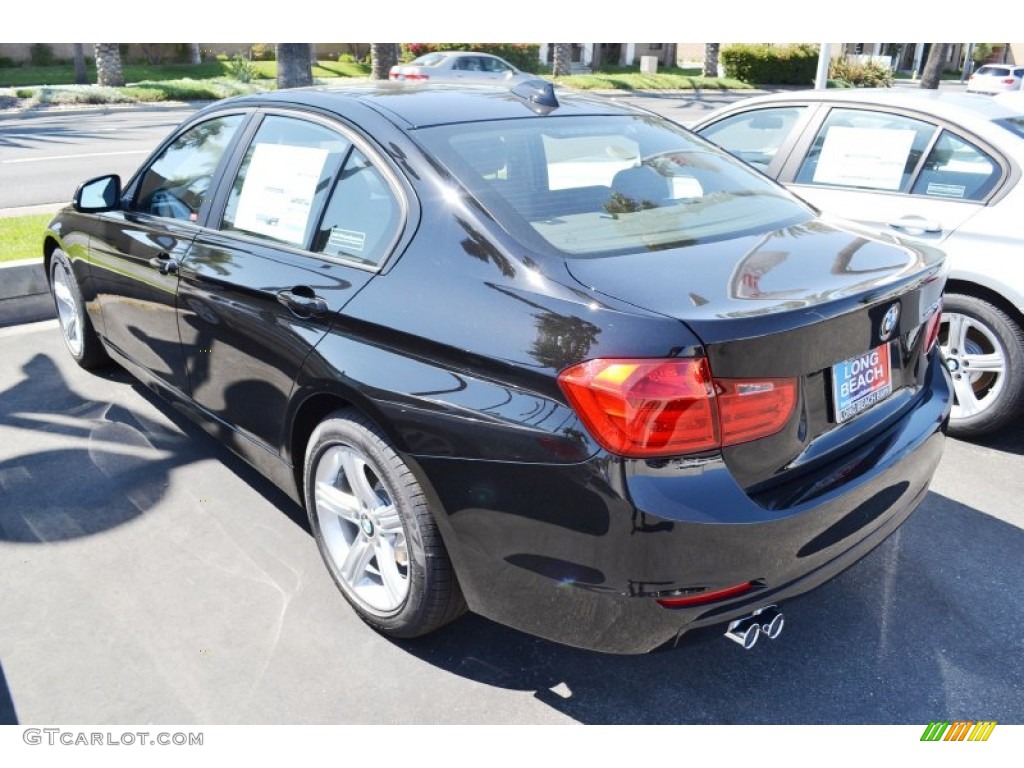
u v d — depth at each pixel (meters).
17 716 2.49
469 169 2.64
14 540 3.32
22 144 15.58
